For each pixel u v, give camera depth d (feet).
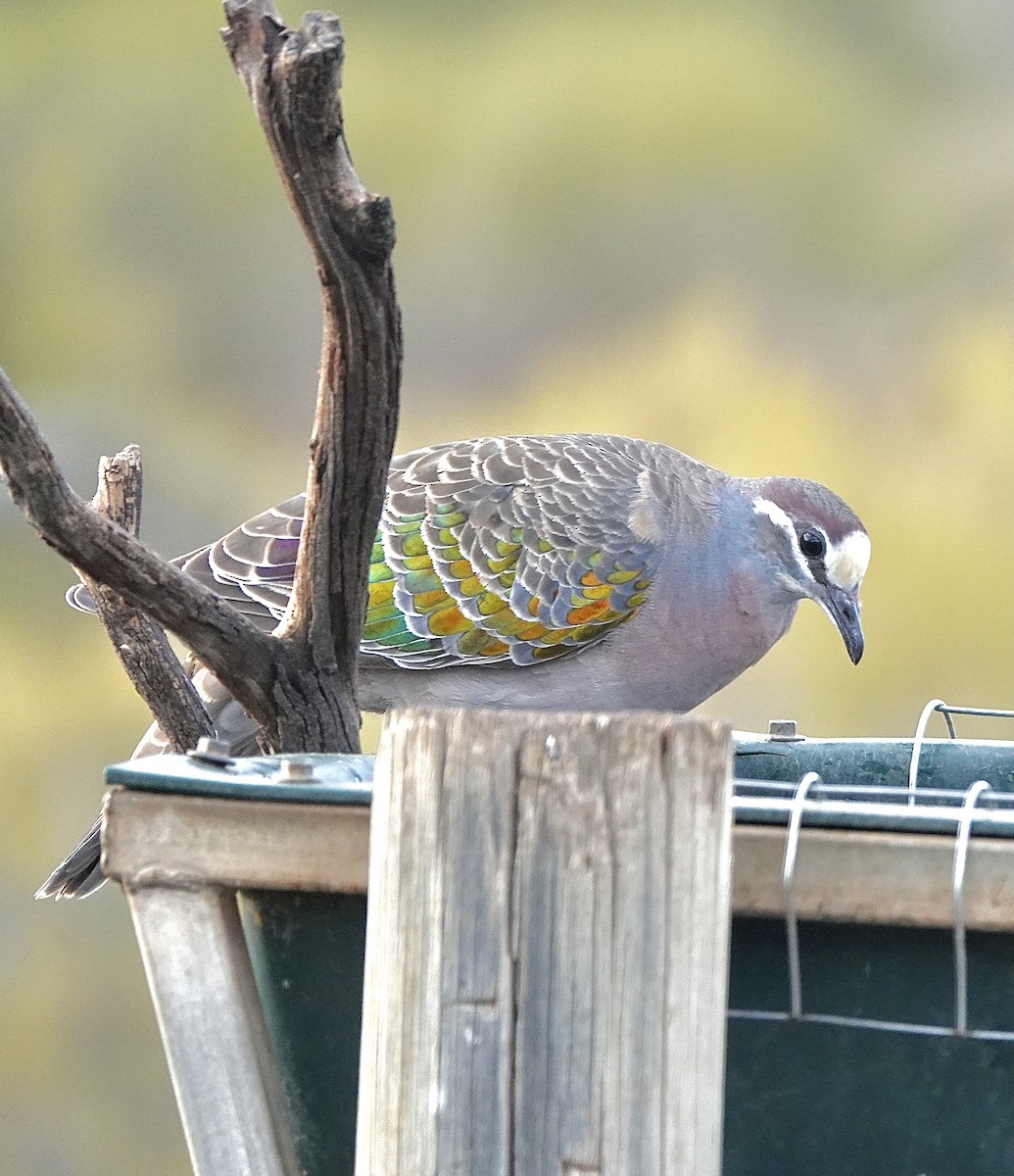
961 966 16.58
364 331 20.17
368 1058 15.87
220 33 18.93
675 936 15.25
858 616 35.91
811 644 68.23
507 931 15.40
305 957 18.33
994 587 72.02
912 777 24.63
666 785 15.26
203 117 86.17
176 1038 17.89
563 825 15.34
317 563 22.17
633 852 15.26
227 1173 17.88
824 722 67.51
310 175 19.02
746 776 25.73
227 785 17.61
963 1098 17.40
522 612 34.30
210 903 17.84
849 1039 17.47
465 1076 15.43
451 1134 15.46
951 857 16.61
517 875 15.40
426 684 34.81
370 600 33.99
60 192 85.05
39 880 64.03
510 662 34.50
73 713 66.90
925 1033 17.24
